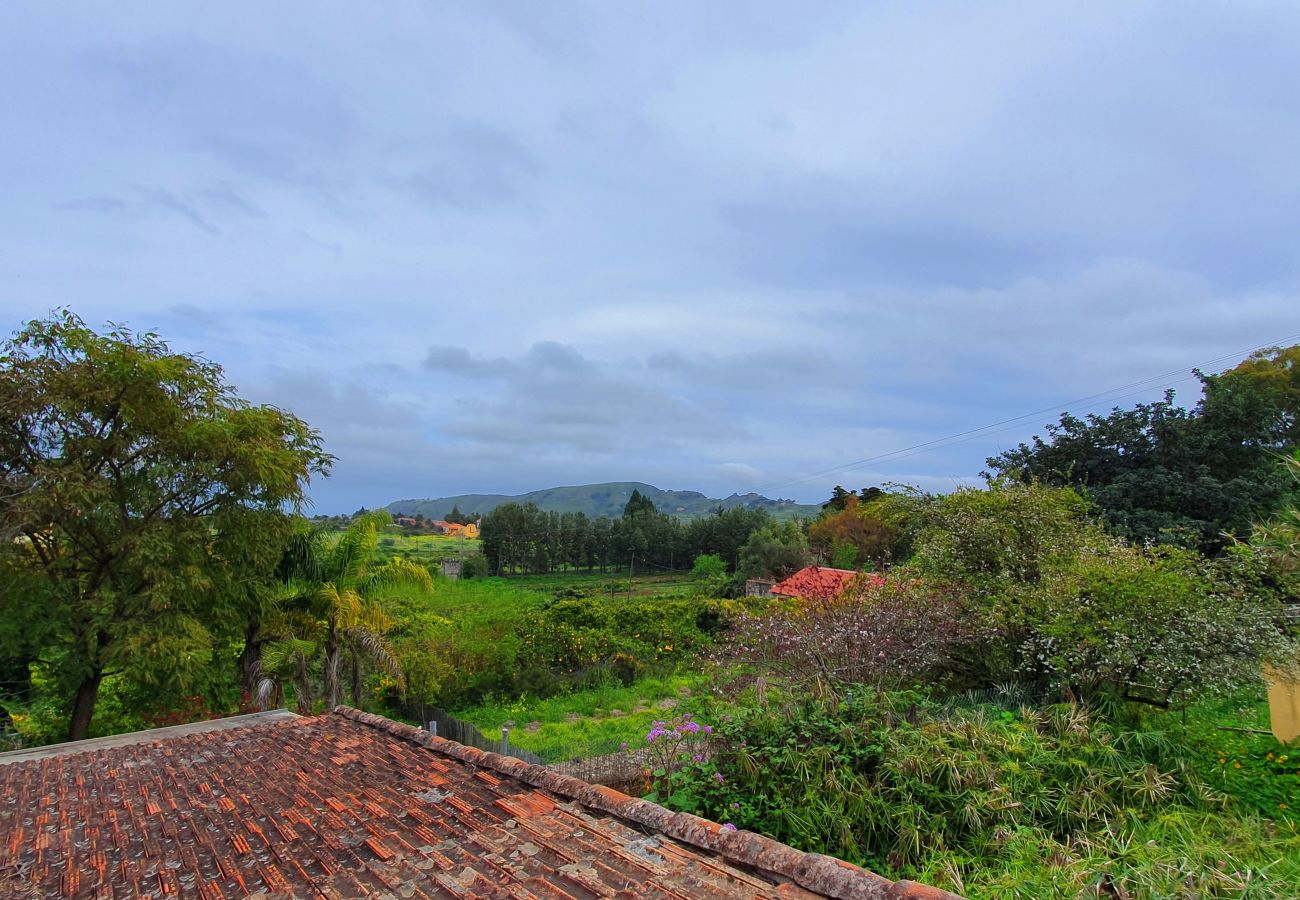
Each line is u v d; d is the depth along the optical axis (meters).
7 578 11.36
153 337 12.79
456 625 20.98
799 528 43.47
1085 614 9.26
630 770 9.31
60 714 12.75
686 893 2.88
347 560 15.55
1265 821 6.40
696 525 55.44
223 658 14.15
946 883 5.23
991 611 10.84
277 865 3.57
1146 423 22.17
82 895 3.38
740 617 12.16
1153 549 10.45
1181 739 8.13
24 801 5.19
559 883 3.05
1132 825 6.21
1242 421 21.03
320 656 15.42
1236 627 8.39
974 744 7.05
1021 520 12.03
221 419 13.29
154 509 12.92
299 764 5.66
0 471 11.65
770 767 6.78
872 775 6.77
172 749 6.56
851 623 10.78
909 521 14.12
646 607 23.84
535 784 4.48
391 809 4.30
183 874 3.55
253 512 13.67
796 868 2.98
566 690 19.52
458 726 13.93
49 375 11.58
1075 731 7.57
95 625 11.72
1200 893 4.41
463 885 3.10
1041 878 4.98
